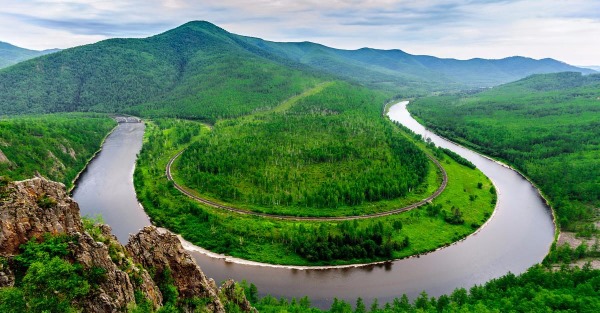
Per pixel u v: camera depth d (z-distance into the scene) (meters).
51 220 80.19
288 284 189.75
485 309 143.88
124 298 81.19
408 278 199.12
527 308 146.38
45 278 71.00
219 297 111.69
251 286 161.62
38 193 82.38
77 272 76.38
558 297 150.38
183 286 100.56
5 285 69.06
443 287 192.62
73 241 79.25
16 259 72.38
